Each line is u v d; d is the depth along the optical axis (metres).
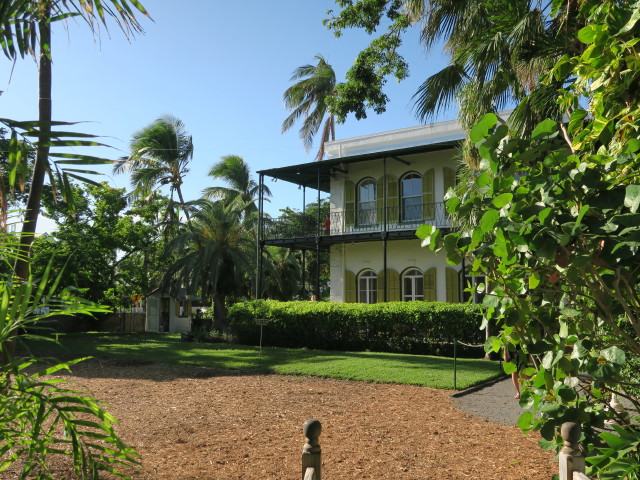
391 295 20.38
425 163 20.09
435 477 4.76
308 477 2.83
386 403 8.13
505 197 2.37
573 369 2.52
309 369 11.59
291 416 7.27
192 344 18.80
